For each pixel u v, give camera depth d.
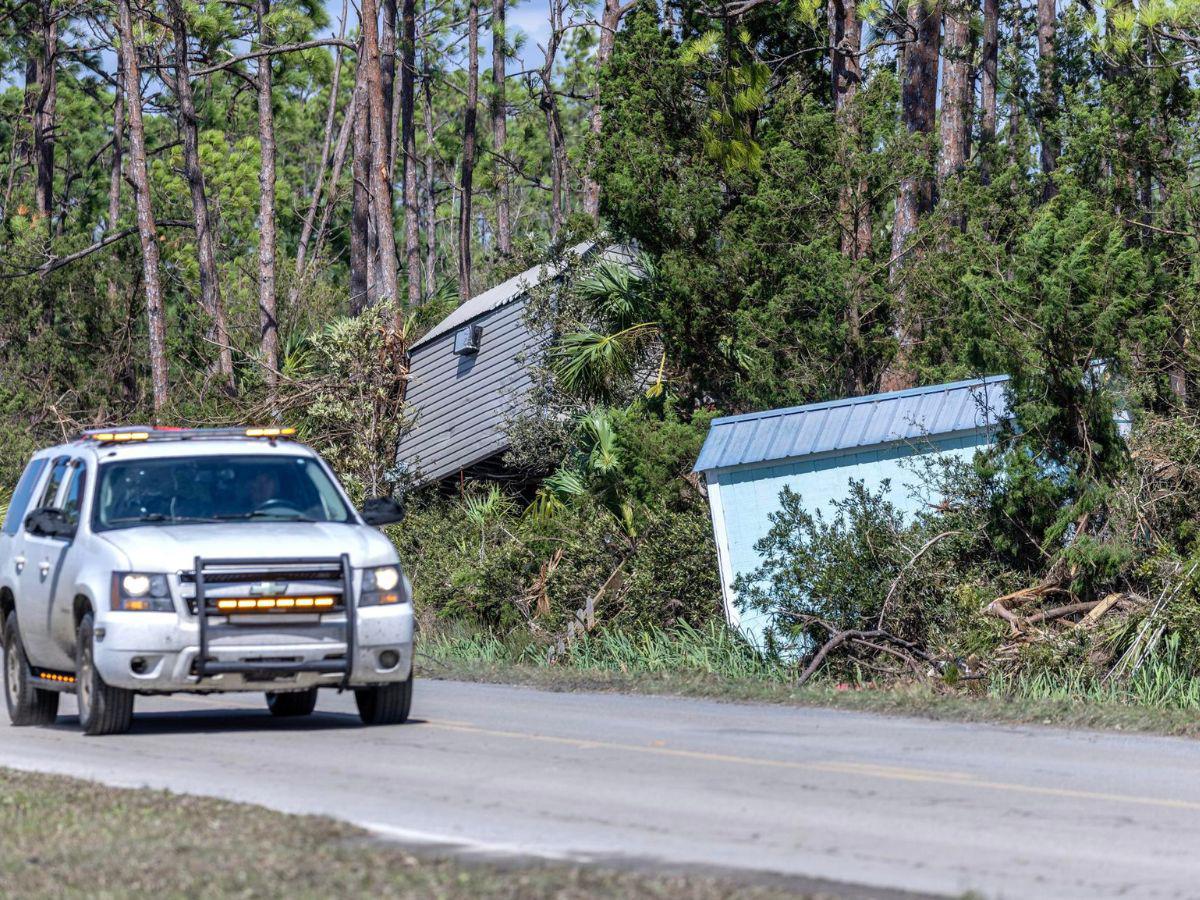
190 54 110.00
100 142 169.75
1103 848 18.14
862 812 20.44
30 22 141.12
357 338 73.94
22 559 33.62
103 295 108.06
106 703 29.11
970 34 73.50
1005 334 42.91
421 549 66.50
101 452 31.92
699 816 20.00
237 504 31.19
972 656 41.25
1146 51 59.12
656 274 66.56
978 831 19.14
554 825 19.22
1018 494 42.94
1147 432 44.97
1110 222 47.56
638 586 51.56
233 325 108.75
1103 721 31.45
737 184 66.56
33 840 18.02
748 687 37.72
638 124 67.75
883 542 44.38
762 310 61.41
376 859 16.22
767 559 47.62
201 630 27.88
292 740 28.50
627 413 61.91
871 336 60.38
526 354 74.81
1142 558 42.06
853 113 63.22
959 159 69.75
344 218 173.75
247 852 16.67
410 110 153.12
